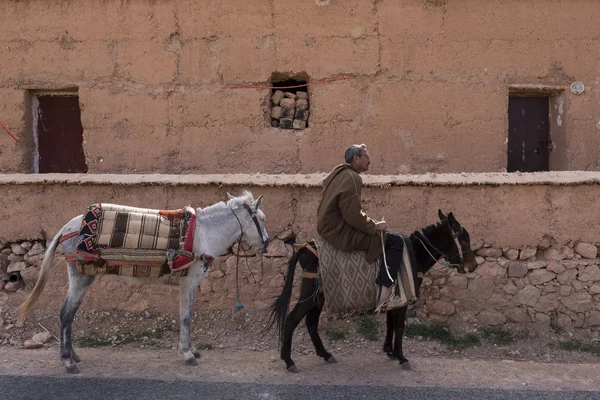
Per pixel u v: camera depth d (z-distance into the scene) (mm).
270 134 8375
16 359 6176
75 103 8836
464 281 7059
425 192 7086
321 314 7152
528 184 6969
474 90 8359
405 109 8359
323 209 5801
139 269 5742
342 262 5738
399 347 6004
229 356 6426
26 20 8484
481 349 6660
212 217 6164
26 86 8516
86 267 5660
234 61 8398
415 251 6258
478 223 7059
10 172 8500
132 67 8438
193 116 8414
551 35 8391
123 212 5766
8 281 7332
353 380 5676
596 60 8414
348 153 5941
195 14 8391
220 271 7203
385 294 5711
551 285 7016
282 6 8344
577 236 6996
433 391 5383
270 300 7168
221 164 8414
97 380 5535
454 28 8352
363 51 8352
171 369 5902
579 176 7004
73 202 7215
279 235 7188
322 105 8367
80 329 7000
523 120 8844
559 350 6648
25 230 7246
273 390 5355
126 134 8453
